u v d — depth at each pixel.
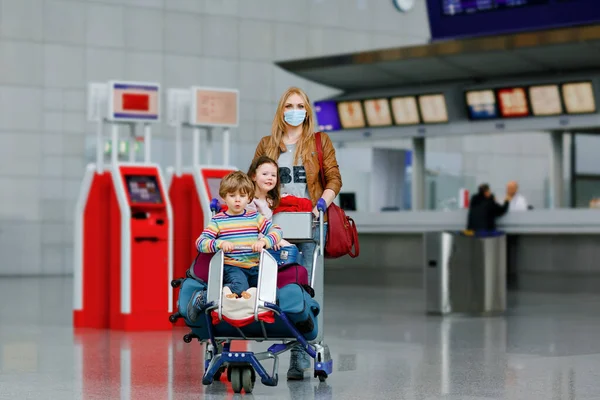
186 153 29.20
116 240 12.70
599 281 19.81
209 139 13.29
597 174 31.03
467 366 8.91
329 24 31.30
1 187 26.89
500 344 10.85
